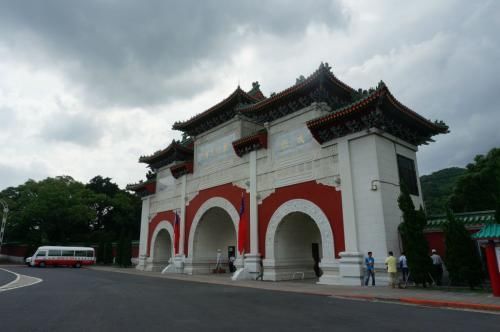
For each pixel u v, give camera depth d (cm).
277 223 2338
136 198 7681
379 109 1875
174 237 3306
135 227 7425
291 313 1074
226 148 2925
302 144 2295
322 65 2108
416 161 2269
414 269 1652
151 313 1080
